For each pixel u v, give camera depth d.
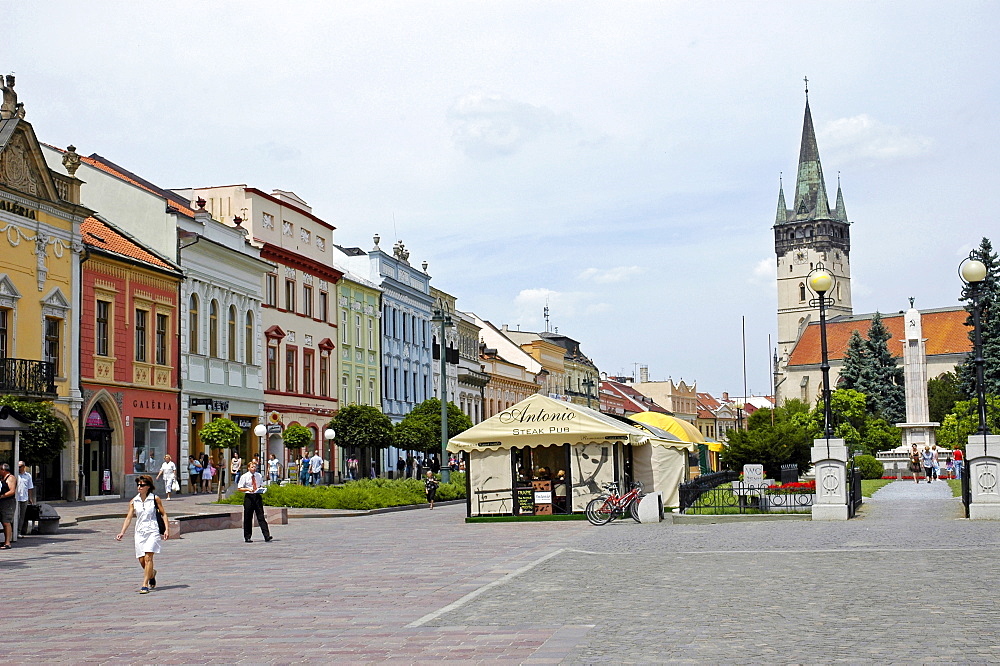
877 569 16.70
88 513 34.84
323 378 67.50
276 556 22.47
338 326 70.12
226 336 55.19
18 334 39.44
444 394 52.38
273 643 11.55
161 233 50.53
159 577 18.55
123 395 45.72
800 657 9.84
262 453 58.31
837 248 178.62
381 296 77.50
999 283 95.94
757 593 14.27
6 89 40.00
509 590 15.37
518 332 120.06
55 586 17.38
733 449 56.50
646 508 30.64
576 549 22.16
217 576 18.55
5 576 19.03
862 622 11.69
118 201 51.31
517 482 35.19
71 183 43.22
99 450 44.41
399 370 80.81
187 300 51.31
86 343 43.50
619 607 13.35
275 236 62.41
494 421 35.12
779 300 179.62
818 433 70.00
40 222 40.75
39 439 29.91
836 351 149.50
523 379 111.69
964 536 22.47
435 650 10.83
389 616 13.24
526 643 11.02
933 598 13.41
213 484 52.66
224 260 55.09
